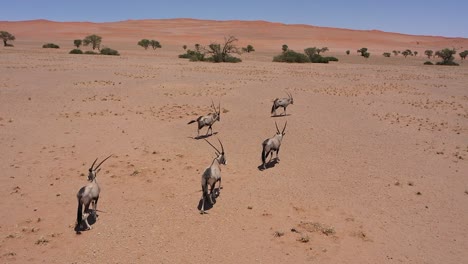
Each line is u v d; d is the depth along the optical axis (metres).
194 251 10.73
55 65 53.91
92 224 12.01
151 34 184.62
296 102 31.64
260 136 21.64
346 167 17.16
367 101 33.16
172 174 16.00
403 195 14.41
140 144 19.81
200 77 45.41
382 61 97.69
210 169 12.61
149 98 31.94
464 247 11.12
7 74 42.66
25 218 12.30
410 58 117.69
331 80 47.03
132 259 10.34
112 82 39.41
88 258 10.35
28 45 116.50
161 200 13.70
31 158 17.55
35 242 10.98
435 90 41.25
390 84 44.91
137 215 12.62
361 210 13.20
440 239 11.52
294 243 11.17
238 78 45.62
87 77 42.75
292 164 17.42
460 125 25.48
